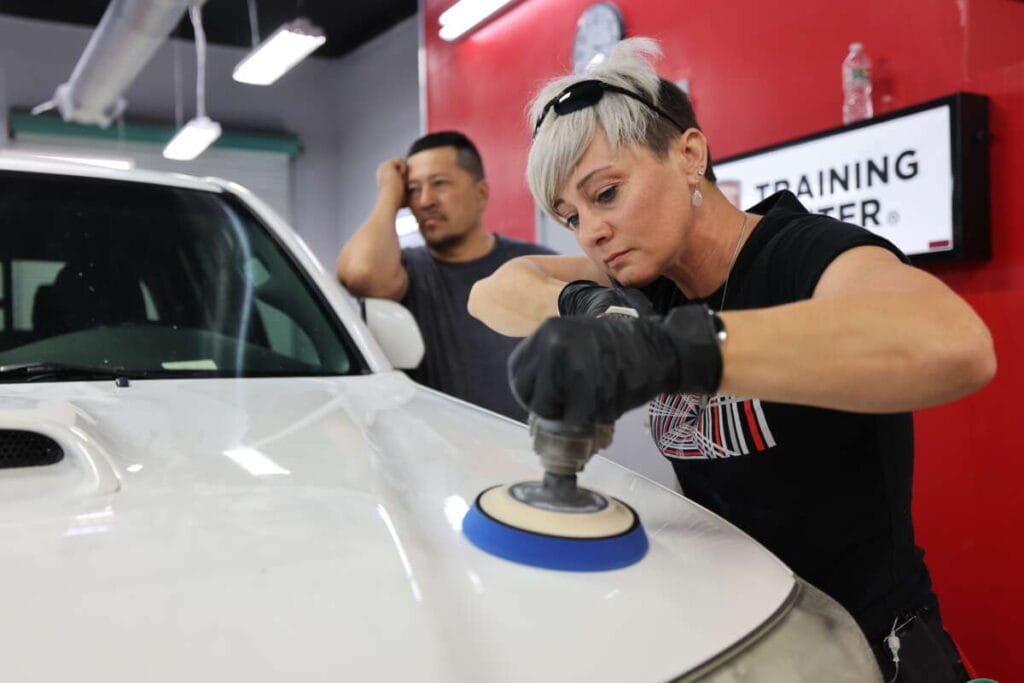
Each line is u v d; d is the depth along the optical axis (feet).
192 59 27.78
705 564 2.13
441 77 16.15
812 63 8.41
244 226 4.82
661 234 2.75
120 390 3.36
